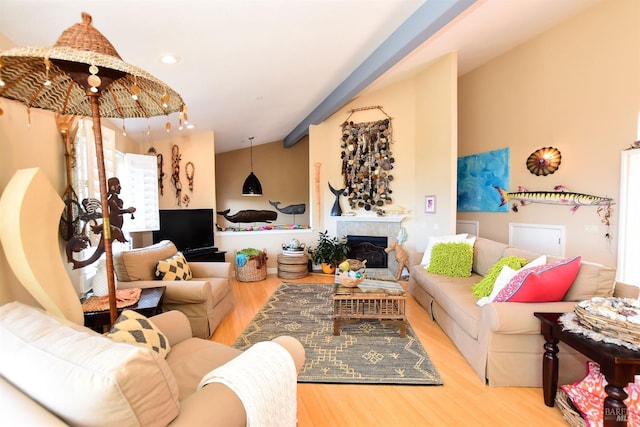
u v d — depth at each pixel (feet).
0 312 3.84
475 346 7.39
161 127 13.66
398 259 15.67
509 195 14.94
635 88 10.75
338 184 18.06
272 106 14.48
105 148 9.23
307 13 7.39
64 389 2.67
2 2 4.93
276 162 24.66
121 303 6.93
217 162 24.32
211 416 3.11
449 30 11.85
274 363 3.92
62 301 5.35
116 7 5.70
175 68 8.75
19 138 5.85
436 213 14.93
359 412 6.07
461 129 17.75
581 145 12.25
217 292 9.82
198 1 6.01
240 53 8.59
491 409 6.13
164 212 14.06
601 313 5.16
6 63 4.49
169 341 5.84
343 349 8.54
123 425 2.65
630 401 5.42
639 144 10.43
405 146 16.70
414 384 6.95
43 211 5.09
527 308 6.66
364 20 8.41
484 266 10.88
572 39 12.37
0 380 2.99
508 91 14.92
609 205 11.46
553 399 6.16
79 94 6.03
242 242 17.24
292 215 24.70
